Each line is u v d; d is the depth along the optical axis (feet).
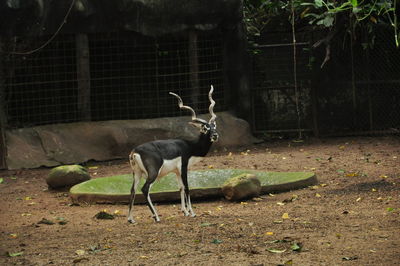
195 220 27.43
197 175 35.81
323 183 34.91
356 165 39.83
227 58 54.29
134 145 48.62
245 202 31.32
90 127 48.16
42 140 46.37
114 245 23.21
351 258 19.84
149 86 56.70
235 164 42.63
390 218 25.57
